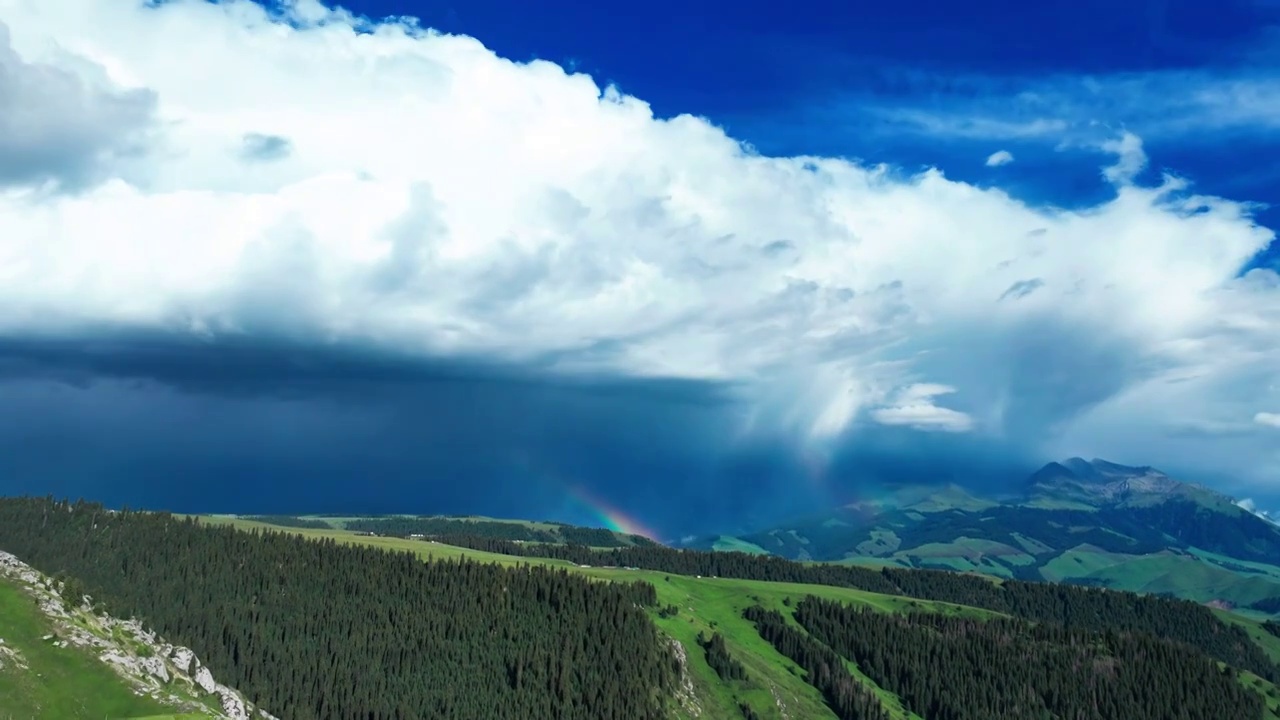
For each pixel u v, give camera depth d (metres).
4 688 194.62
